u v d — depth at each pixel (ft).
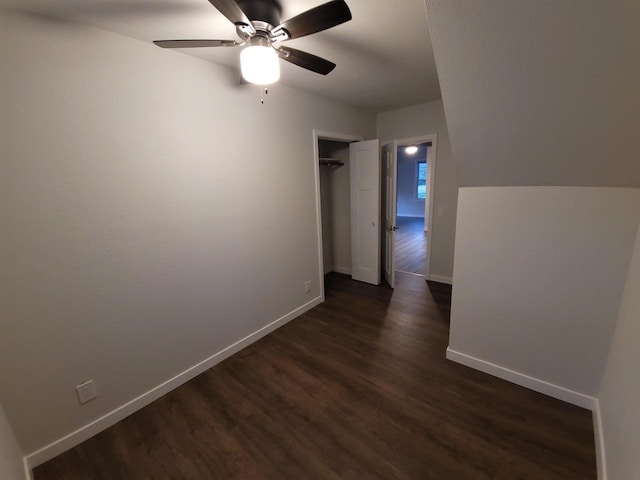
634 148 4.15
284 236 9.06
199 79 6.39
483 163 5.56
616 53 3.17
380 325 9.25
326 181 13.75
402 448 5.03
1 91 4.16
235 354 7.95
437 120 11.29
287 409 5.99
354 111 11.41
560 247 5.50
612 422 4.41
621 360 4.50
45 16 4.42
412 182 32.19
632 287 4.56
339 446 5.12
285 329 9.18
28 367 4.78
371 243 12.36
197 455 5.08
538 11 3.09
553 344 5.87
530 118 4.37
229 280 7.64
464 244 6.61
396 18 4.99
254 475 4.69
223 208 7.24
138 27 4.98
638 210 4.72
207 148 6.72
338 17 3.82
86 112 4.93
